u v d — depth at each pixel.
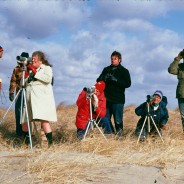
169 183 5.63
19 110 9.47
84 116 8.66
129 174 5.74
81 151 7.37
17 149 7.56
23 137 8.80
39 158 6.04
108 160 6.43
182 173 6.16
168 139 8.80
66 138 9.38
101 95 8.83
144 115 9.48
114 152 7.18
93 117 8.85
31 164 5.77
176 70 9.91
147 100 9.30
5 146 8.29
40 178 5.25
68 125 12.21
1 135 9.59
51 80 8.12
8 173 5.49
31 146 7.65
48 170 5.50
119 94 9.65
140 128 9.52
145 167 6.24
